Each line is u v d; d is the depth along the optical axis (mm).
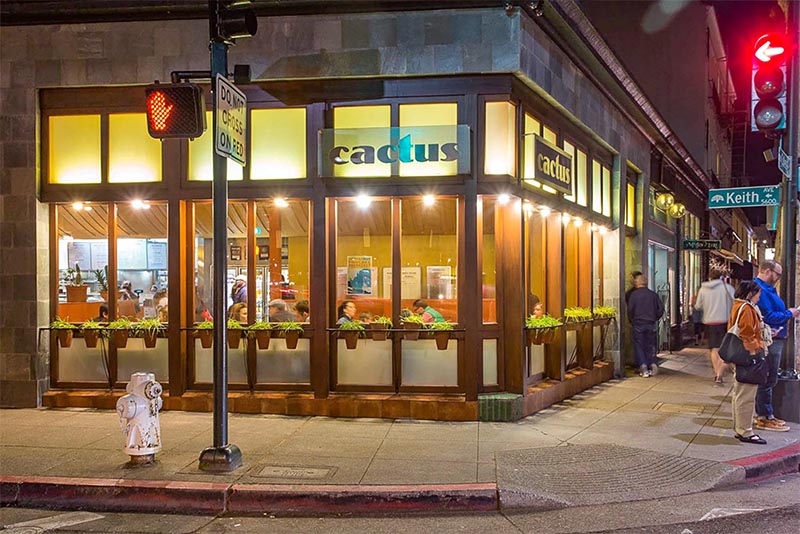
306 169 9398
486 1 8867
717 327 12570
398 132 9000
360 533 5633
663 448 7805
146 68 9477
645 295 13727
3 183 9734
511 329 9453
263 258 9664
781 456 7523
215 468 6750
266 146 9492
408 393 9359
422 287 9430
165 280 9953
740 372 8055
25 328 9734
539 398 9812
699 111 23641
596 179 12969
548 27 9727
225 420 6914
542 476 6738
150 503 6293
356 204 9516
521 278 9406
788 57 9656
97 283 10078
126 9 9336
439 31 8992
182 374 9594
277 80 9211
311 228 9391
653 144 16484
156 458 7211
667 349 18938
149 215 9961
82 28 9578
